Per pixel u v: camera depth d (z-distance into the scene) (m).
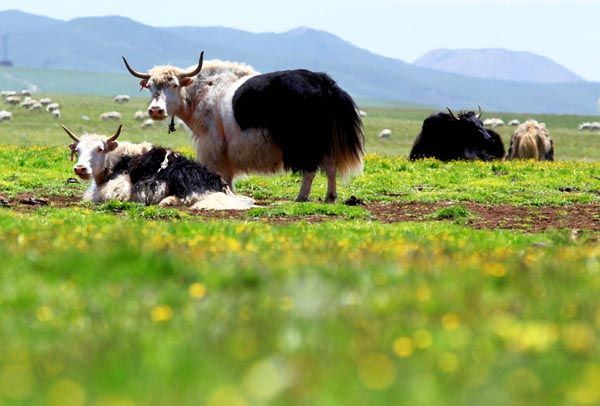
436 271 9.89
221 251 11.70
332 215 20.11
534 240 15.09
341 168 22.88
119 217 18.22
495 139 45.69
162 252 10.60
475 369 6.07
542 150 47.59
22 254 10.60
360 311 7.89
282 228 15.46
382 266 10.21
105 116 99.25
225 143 22.88
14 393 5.59
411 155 44.00
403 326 7.35
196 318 7.81
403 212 21.45
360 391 5.59
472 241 14.23
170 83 22.77
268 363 6.17
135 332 7.31
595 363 6.16
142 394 5.57
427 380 5.79
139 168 21.86
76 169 21.30
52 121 94.38
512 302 8.26
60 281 9.51
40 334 7.41
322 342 6.84
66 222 15.56
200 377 5.92
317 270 9.86
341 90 22.62
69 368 6.27
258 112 22.19
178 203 21.34
